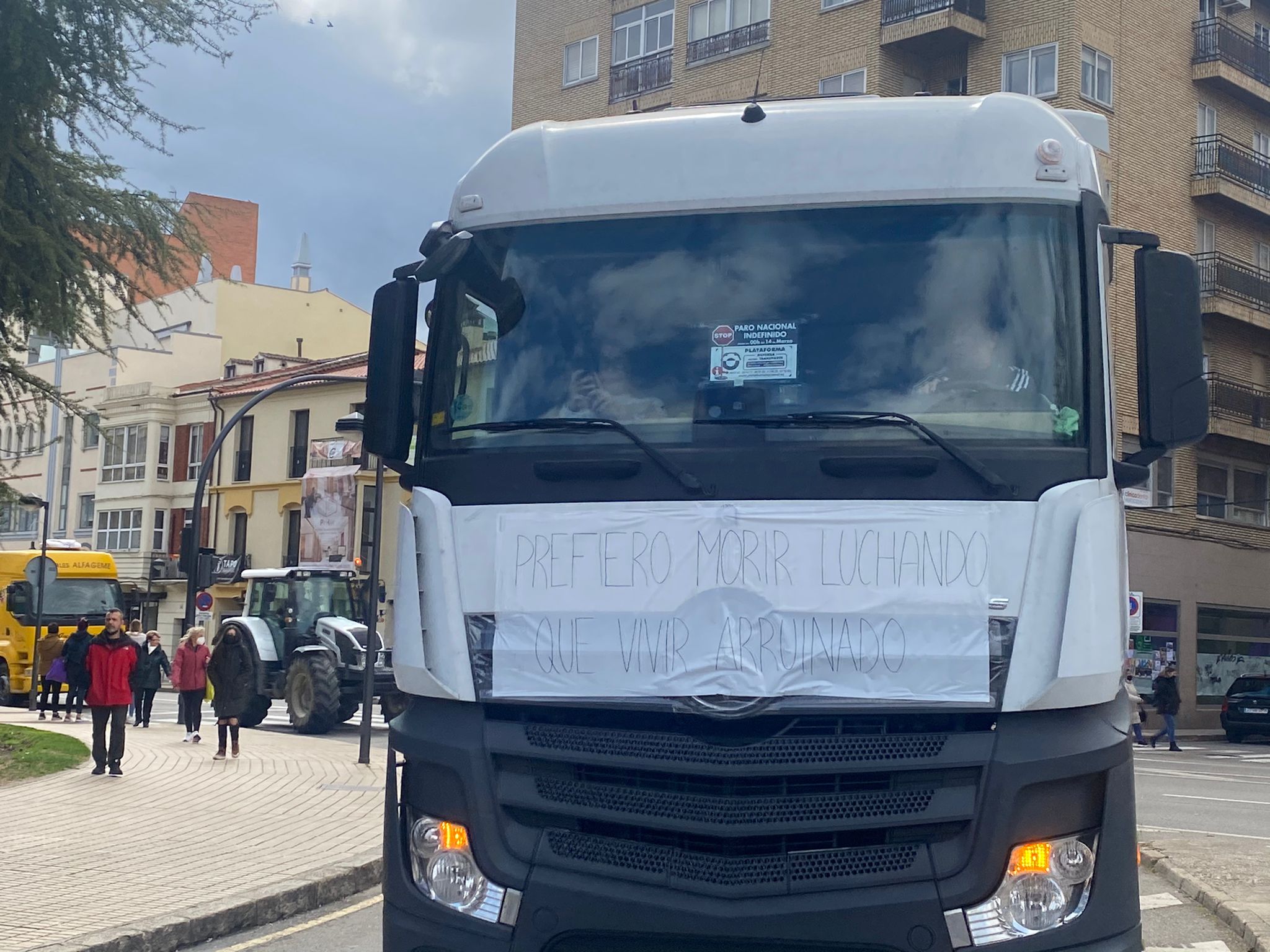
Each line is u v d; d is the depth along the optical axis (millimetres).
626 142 4672
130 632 23625
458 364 4637
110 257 15820
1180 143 34094
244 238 57438
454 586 4320
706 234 4539
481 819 4027
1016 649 3924
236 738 15953
